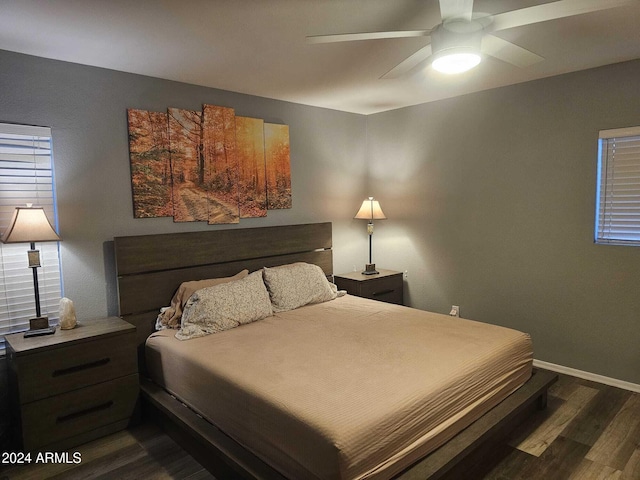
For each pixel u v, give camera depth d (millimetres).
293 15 2109
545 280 3510
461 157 3977
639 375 3086
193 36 2357
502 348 2480
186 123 3324
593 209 3205
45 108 2691
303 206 4250
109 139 2963
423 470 1780
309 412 1734
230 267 3584
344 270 4699
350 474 1562
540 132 3432
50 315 2789
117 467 2307
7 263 2631
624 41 2562
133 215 3100
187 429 2264
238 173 3672
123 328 2688
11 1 1900
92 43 2443
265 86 3455
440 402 1969
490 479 2133
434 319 3068
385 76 2457
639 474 2166
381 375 2074
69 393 2475
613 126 3061
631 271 3068
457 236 4078
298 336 2719
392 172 4594
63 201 2793
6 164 2582
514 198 3639
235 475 2012
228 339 2695
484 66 3031
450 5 1721
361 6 2023
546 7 1645
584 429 2584
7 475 2254
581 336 3344
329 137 4438
